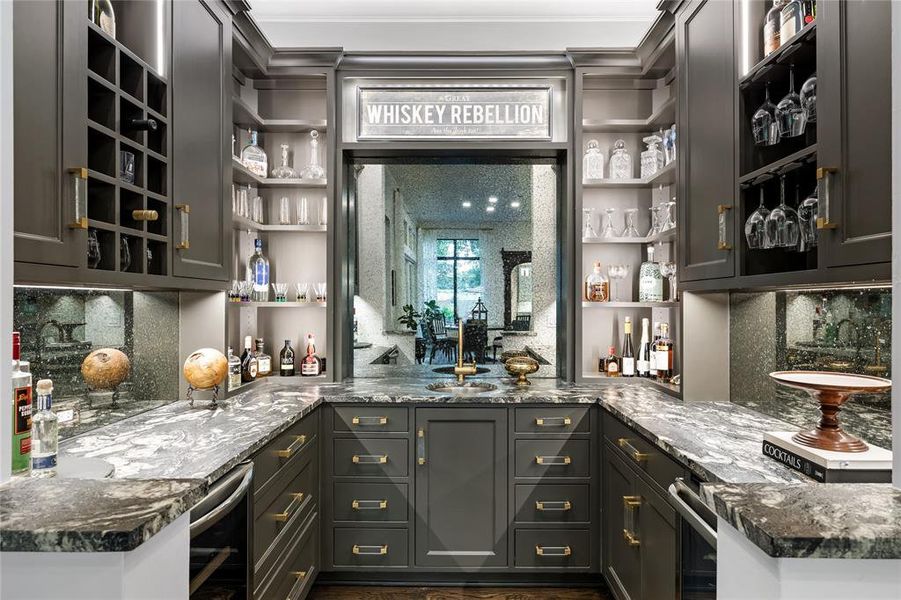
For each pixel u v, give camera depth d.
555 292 2.91
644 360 2.71
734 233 1.81
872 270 1.16
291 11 2.73
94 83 1.45
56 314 1.65
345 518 2.32
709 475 1.29
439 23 2.81
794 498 0.68
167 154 1.74
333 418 2.33
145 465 1.32
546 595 2.29
